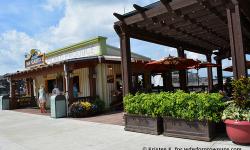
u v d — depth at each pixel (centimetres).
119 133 893
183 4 811
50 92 2039
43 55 2069
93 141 814
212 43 1473
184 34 1170
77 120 1280
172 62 1221
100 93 1582
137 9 900
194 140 723
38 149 772
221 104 705
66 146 779
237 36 706
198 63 1371
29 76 1925
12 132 1078
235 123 641
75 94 1652
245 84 655
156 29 1062
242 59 697
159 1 874
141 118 869
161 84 2338
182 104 748
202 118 703
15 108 2192
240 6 714
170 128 784
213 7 842
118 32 994
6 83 3178
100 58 1500
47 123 1251
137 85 1853
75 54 1878
